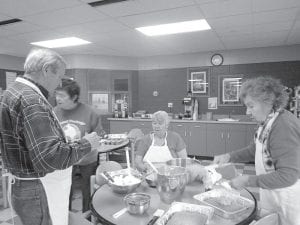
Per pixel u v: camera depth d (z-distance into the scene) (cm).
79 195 327
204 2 275
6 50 531
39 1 270
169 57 605
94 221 177
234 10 302
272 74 518
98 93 600
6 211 283
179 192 140
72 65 588
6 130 118
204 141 523
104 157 414
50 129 118
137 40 451
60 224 136
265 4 284
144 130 564
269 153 144
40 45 488
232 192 151
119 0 271
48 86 133
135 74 632
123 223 118
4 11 299
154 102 627
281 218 149
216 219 122
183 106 599
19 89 121
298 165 130
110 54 595
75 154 123
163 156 226
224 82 558
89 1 271
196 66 581
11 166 122
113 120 591
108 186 169
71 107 247
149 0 268
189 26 370
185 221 116
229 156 182
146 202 128
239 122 491
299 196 143
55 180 131
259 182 135
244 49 536
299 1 275
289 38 446
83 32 395
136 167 223
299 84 498
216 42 473
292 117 138
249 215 126
